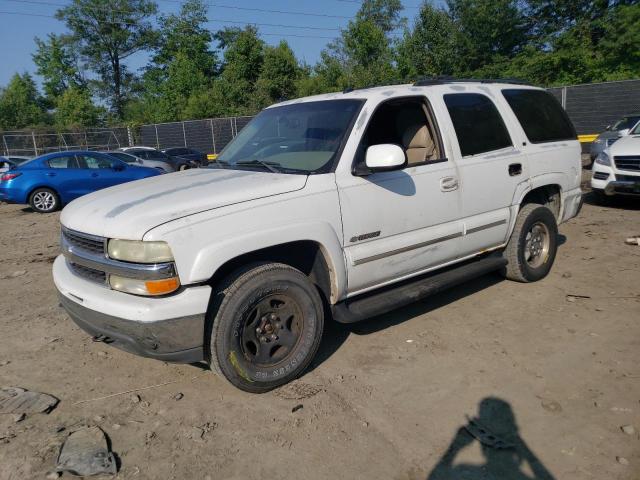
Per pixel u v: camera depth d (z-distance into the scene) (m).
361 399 3.40
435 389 3.49
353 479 2.70
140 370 3.89
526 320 4.52
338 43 38.19
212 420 3.23
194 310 3.09
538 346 4.04
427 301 5.04
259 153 4.21
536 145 5.17
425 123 4.38
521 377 3.60
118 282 3.15
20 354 4.20
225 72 38.59
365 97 4.05
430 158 4.35
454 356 3.93
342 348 4.11
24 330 4.68
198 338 3.14
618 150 8.94
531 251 5.30
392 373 3.71
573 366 3.71
